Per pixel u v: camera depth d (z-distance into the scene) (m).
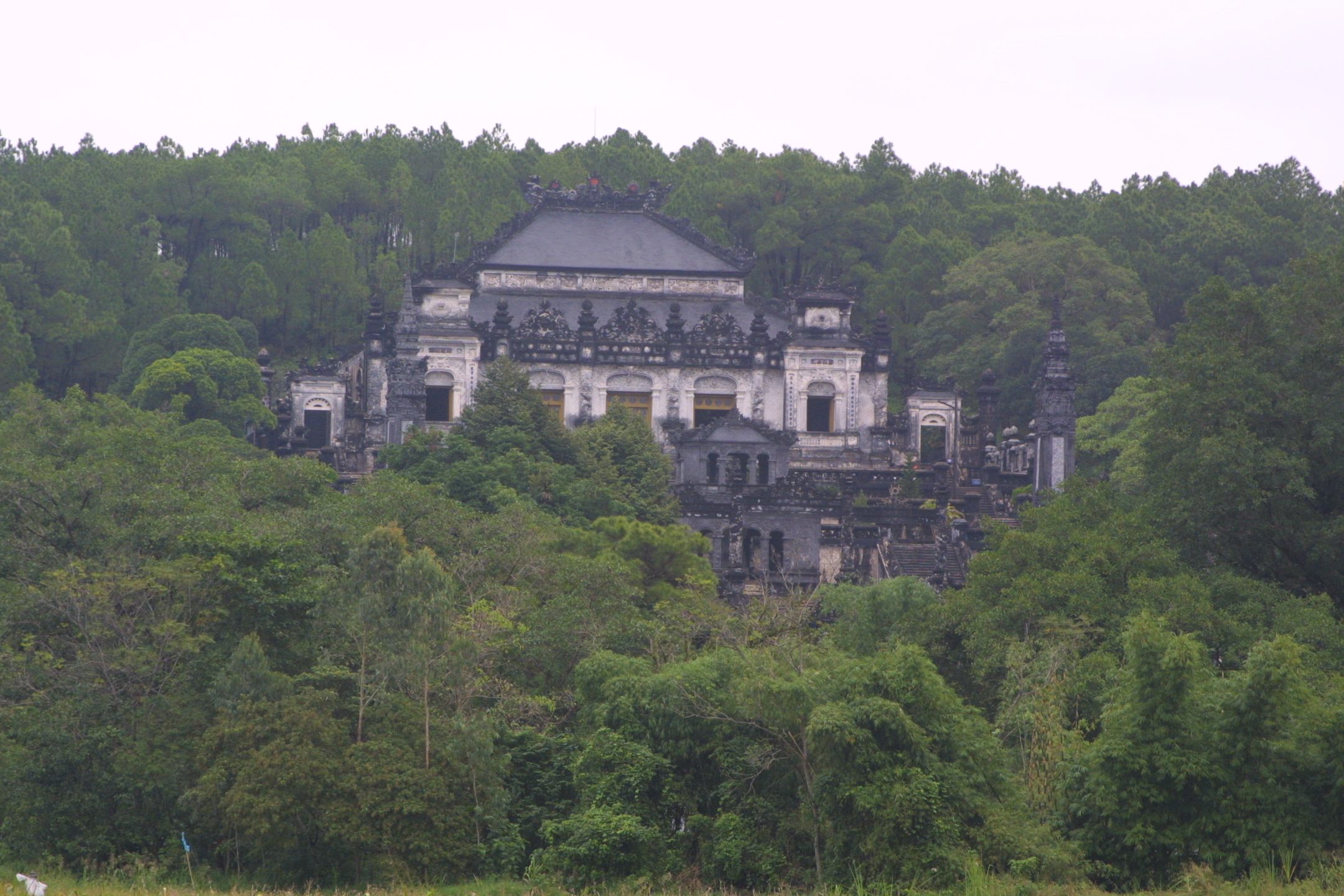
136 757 163.38
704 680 167.25
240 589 177.75
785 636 190.75
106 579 177.75
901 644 169.62
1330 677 180.50
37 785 164.88
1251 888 142.75
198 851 165.12
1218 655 194.88
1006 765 161.38
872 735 152.38
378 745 162.25
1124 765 151.00
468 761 163.25
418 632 167.88
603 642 198.88
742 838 159.00
